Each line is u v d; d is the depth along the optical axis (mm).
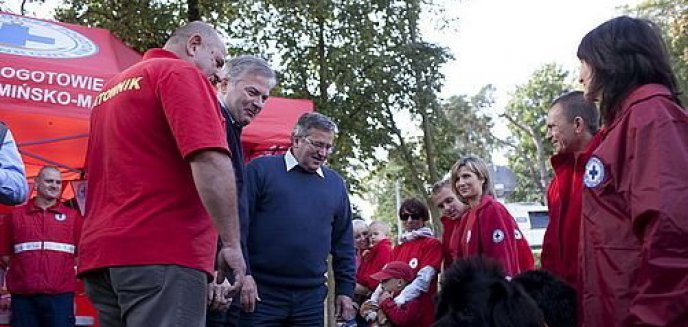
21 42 6246
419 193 19156
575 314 2900
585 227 2455
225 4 14102
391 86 16875
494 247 4367
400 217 6012
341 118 16391
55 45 6422
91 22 13281
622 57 2461
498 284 2732
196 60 3201
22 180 3164
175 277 2594
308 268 4547
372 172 17547
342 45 16594
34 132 7945
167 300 2582
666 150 2186
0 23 6285
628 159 2291
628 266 2270
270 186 4516
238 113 4062
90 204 2852
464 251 4605
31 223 6836
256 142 7555
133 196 2658
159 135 2703
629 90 2426
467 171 4793
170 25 13250
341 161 16516
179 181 2689
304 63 16438
